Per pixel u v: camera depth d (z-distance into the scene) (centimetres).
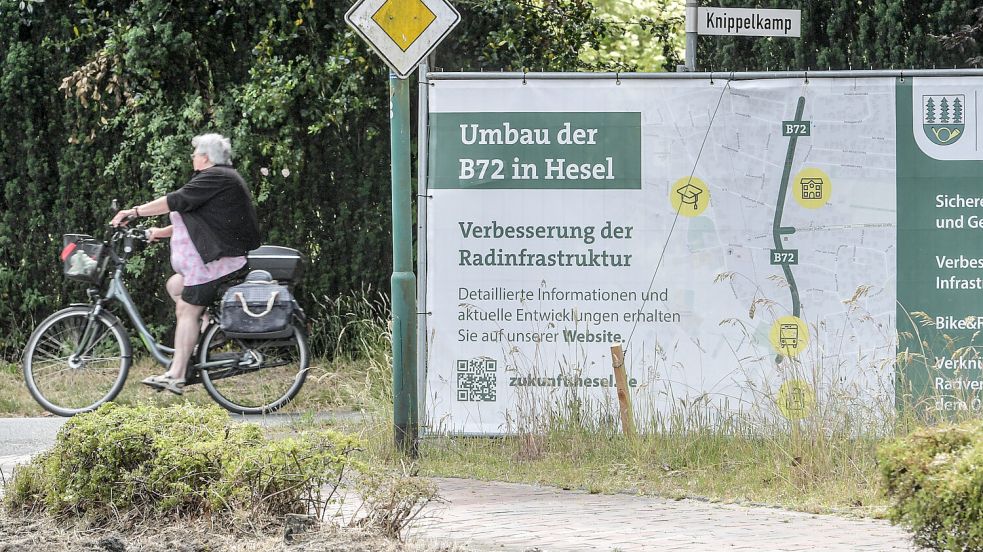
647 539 859
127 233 1524
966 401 1232
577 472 1147
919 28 1752
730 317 1294
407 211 1195
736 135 1293
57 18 1938
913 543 711
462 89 1296
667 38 2320
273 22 1900
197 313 1454
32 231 1945
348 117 1933
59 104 1945
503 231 1298
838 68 1775
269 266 1527
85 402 1523
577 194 1300
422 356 1302
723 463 1167
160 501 873
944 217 1279
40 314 1956
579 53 2141
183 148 1888
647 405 1284
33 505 923
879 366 1273
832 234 1289
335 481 854
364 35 1170
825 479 1077
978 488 639
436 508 973
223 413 949
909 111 1280
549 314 1300
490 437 1289
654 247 1296
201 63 1912
